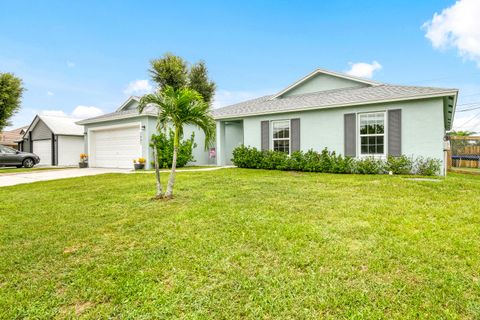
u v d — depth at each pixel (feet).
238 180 26.78
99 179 30.35
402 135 30.32
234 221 13.29
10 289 7.94
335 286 7.67
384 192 19.74
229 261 9.27
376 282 7.83
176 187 23.16
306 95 44.80
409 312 6.57
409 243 10.38
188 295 7.43
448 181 23.90
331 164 33.12
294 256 9.45
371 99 31.27
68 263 9.45
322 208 15.47
